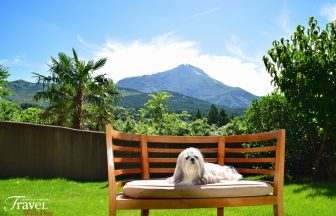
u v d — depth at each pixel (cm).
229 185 320
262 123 1188
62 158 1334
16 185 1057
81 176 1347
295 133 1116
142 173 395
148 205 307
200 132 1555
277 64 1066
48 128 1326
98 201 792
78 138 1352
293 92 1055
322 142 1053
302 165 1120
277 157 342
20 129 1308
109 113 1909
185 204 307
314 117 1039
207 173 361
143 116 2158
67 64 1862
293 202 720
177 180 350
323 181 1039
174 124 1809
